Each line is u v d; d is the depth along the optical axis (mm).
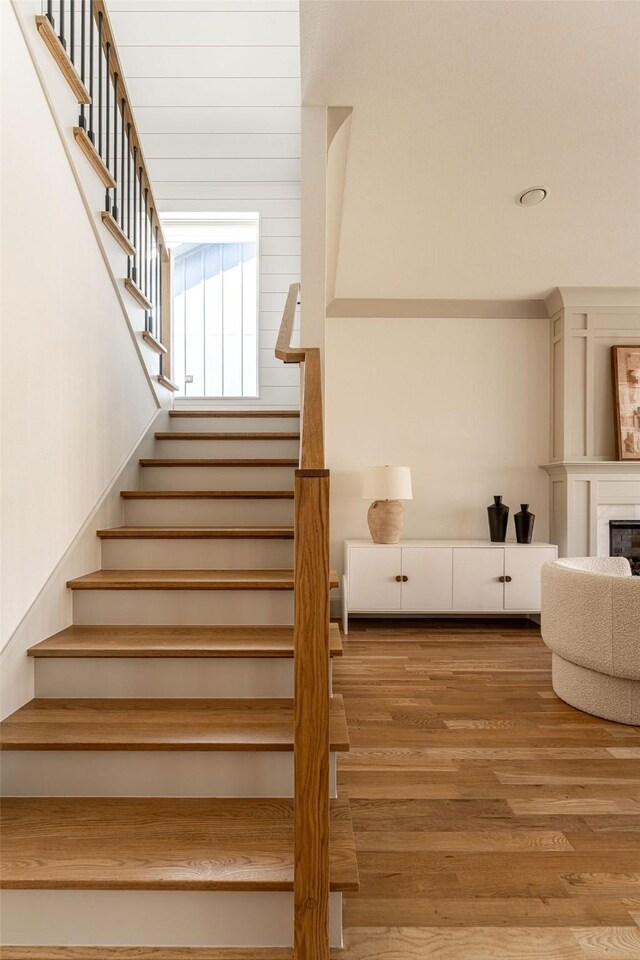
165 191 5375
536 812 2146
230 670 2047
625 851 1929
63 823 1617
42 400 2094
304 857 1294
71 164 2312
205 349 5738
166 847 1520
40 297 2068
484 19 2514
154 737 1735
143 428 3438
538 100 3012
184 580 2311
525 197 3816
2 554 1839
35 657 2020
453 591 4684
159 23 4242
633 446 4883
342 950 1514
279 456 3684
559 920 1627
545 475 5246
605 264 4570
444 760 2537
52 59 2131
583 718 2990
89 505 2562
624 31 2580
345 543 4902
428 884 1761
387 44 2635
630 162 3537
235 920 1455
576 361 4957
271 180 5402
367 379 5219
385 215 4008
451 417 5230
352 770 2443
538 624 4957
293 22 4242
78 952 1428
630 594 2801
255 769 1750
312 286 2926
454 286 4879
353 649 4207
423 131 3240
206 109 5062
